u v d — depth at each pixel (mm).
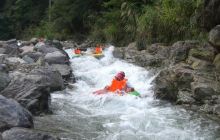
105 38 21516
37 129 6961
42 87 8195
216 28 10523
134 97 9531
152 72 11539
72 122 7574
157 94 9734
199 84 9227
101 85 11062
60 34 28719
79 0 26875
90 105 9008
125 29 18844
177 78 9766
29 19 38750
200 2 12203
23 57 12539
